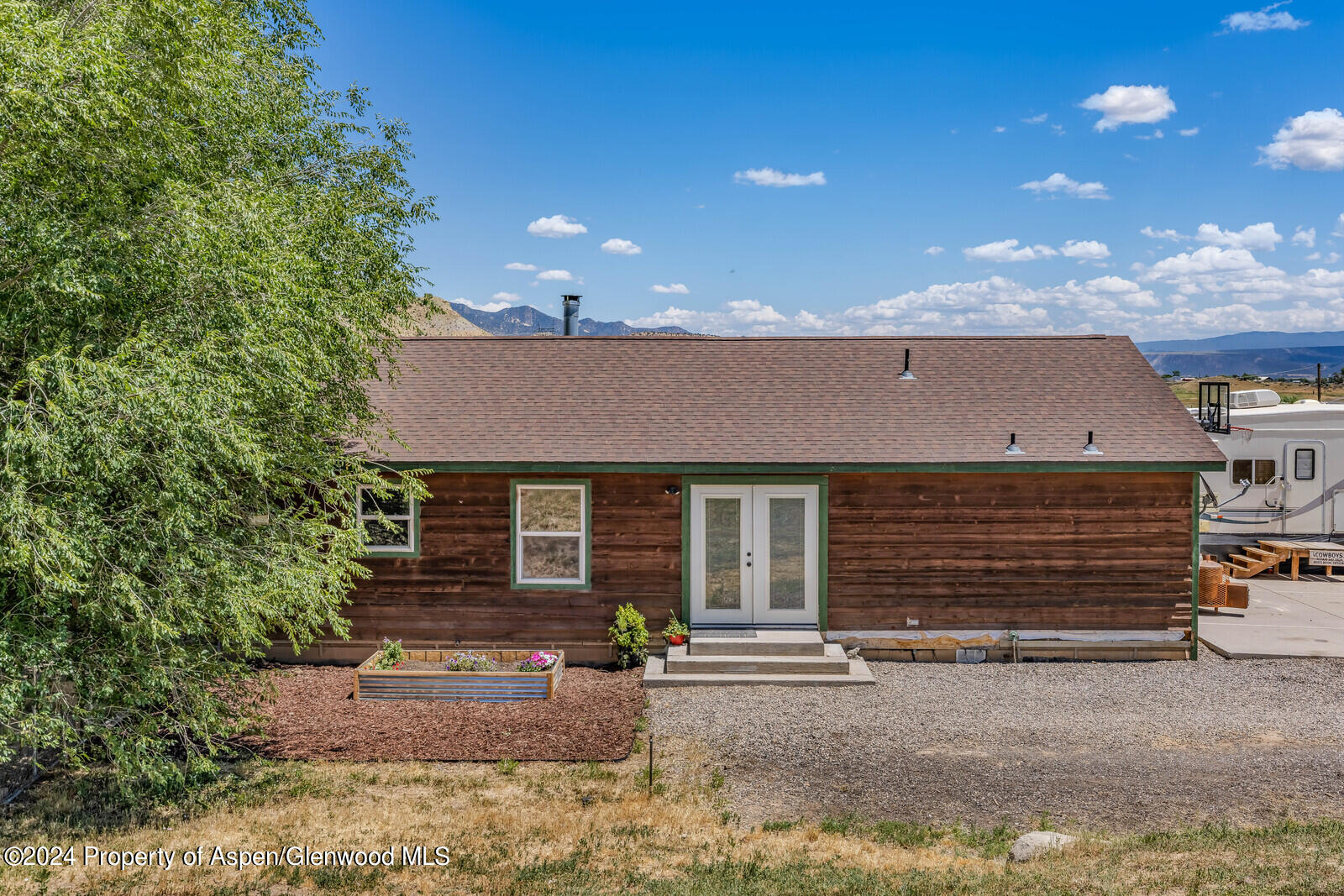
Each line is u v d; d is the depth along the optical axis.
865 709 12.04
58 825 8.56
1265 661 13.96
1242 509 20.81
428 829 8.47
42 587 7.11
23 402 6.95
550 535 14.22
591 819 8.74
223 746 9.40
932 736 11.04
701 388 15.67
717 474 13.87
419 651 13.76
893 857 7.79
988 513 14.09
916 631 14.16
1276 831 8.04
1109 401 15.21
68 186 7.71
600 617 14.16
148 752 8.38
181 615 8.22
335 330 10.30
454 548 14.15
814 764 10.23
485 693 12.45
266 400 8.95
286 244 9.49
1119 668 13.70
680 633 13.88
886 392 15.51
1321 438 20.53
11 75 6.90
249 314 8.24
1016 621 14.10
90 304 7.49
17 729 7.73
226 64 9.55
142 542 7.62
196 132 9.67
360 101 12.92
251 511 9.91
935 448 14.02
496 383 15.84
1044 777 9.78
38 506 6.78
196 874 7.48
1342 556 19.17
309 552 9.79
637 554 14.15
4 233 7.32
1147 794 9.25
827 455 13.88
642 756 10.55
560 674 13.23
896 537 14.12
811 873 7.30
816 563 14.29
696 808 9.05
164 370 7.17
